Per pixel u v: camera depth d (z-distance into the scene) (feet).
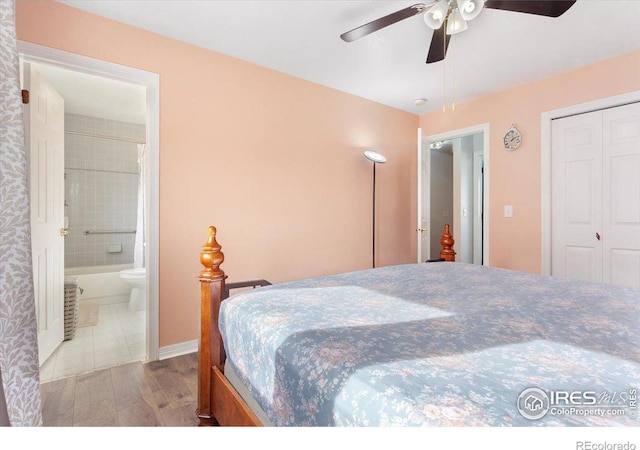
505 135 10.44
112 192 13.71
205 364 4.49
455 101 11.56
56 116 7.65
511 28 7.00
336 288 4.61
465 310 3.54
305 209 9.84
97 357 7.43
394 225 12.37
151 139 7.25
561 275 9.37
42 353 6.98
